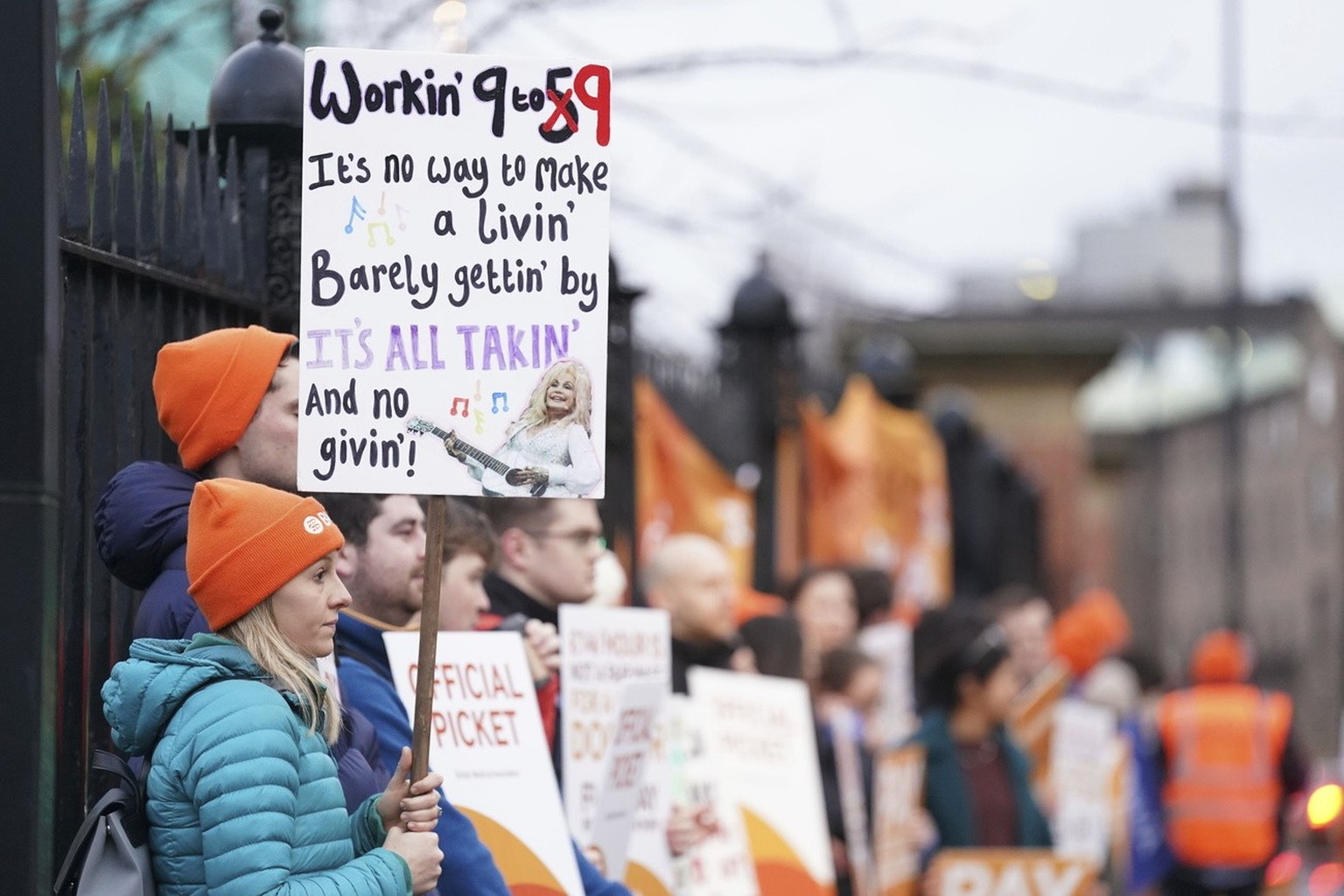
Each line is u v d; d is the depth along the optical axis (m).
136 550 5.33
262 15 7.21
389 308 5.22
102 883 4.59
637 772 7.22
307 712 4.77
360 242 5.22
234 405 5.46
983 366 41.69
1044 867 10.01
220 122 7.05
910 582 19.44
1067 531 41.69
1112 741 14.11
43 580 4.74
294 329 7.14
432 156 5.25
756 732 8.79
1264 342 90.31
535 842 6.31
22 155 4.79
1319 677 87.06
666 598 9.12
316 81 5.23
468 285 5.24
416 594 6.31
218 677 4.67
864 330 23.22
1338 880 18.09
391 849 4.88
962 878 10.01
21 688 4.71
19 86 4.80
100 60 9.86
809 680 10.91
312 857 4.67
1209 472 96.81
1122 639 22.11
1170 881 15.81
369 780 5.38
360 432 5.19
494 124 5.26
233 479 5.08
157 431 6.32
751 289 13.77
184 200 6.55
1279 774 15.71
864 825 10.55
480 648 6.37
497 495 5.19
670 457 11.93
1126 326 58.38
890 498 18.77
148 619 5.22
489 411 5.22
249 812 4.51
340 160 5.23
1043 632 15.78
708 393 13.39
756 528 13.62
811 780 8.91
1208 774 15.64
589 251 5.27
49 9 4.82
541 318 5.25
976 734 10.62
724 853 8.41
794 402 13.91
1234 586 37.62
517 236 5.25
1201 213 69.50
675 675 9.05
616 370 10.16
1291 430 89.19
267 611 4.80
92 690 5.98
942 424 23.36
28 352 4.77
